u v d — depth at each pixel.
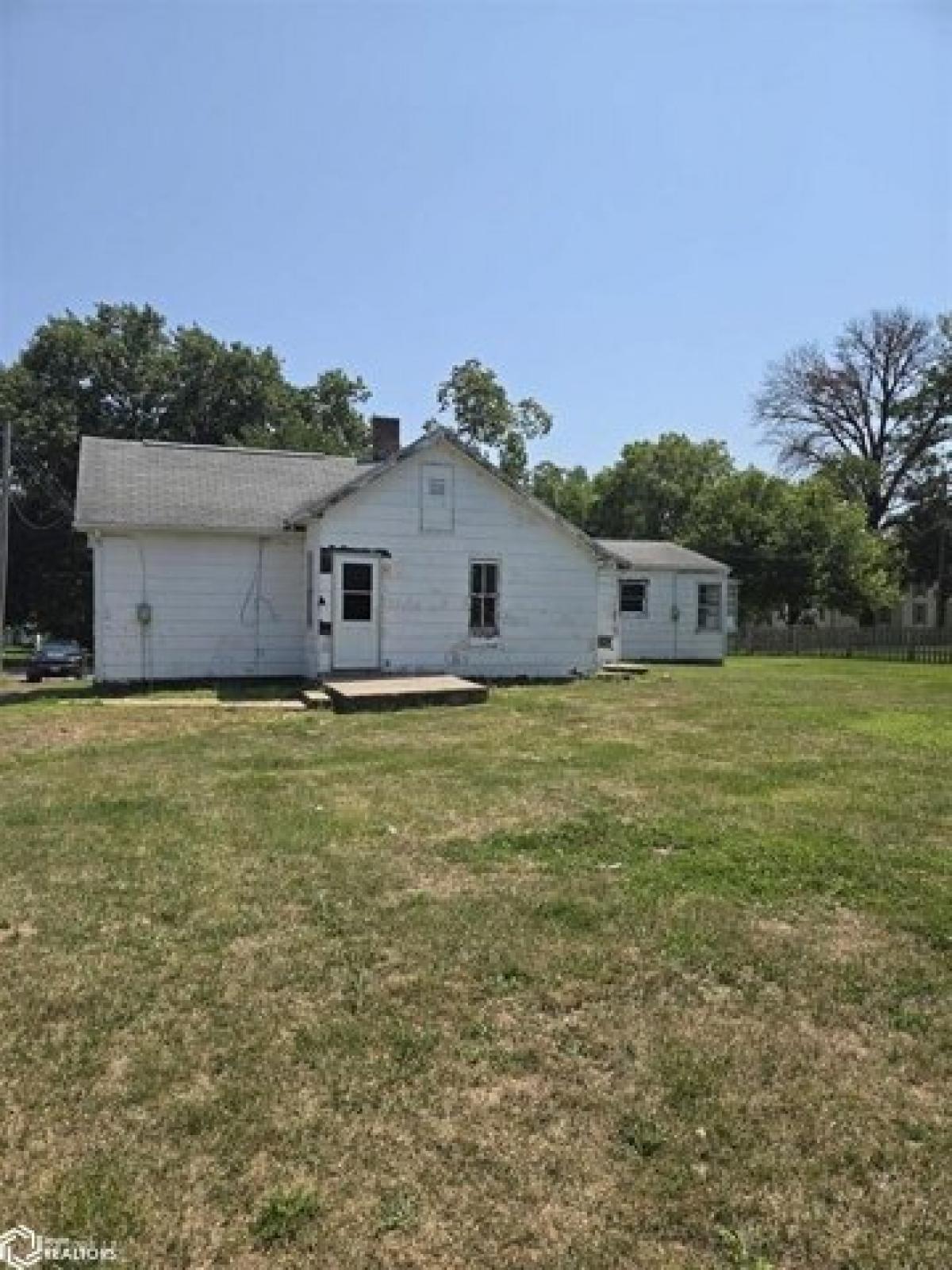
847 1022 3.52
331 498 15.80
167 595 16.86
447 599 16.94
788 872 5.21
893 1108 2.97
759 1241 2.39
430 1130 2.83
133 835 5.98
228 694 14.84
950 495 43.69
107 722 11.64
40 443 36.62
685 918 4.53
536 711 12.45
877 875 5.16
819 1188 2.59
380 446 20.97
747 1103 2.98
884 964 4.03
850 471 45.06
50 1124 2.86
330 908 4.63
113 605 16.53
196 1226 2.43
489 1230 2.41
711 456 54.34
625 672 18.94
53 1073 3.14
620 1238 2.39
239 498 17.94
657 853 5.60
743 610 36.88
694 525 37.44
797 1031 3.45
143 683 16.52
